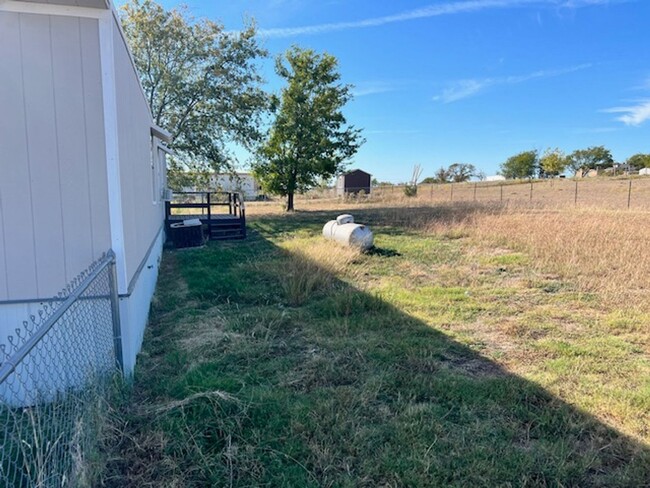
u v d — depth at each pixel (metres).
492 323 4.14
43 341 2.42
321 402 2.54
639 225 9.52
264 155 18.34
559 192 26.59
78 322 2.60
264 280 5.91
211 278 6.02
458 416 2.46
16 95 2.75
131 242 3.40
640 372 3.04
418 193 28.81
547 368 3.12
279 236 10.66
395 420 2.39
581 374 3.01
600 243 7.52
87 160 2.88
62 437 1.79
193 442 2.12
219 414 2.35
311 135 17.97
